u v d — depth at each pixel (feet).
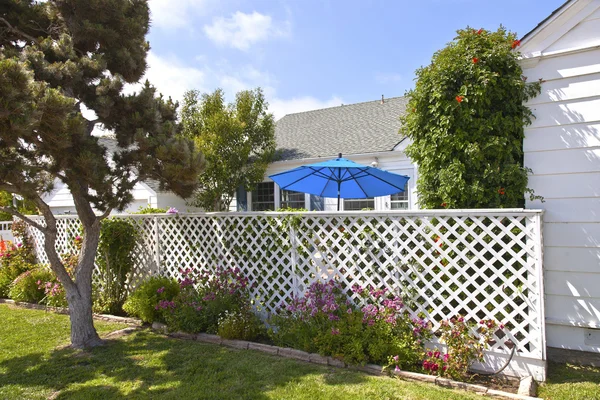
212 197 35.12
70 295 14.90
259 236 16.16
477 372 11.91
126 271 20.61
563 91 13.85
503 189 13.75
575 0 13.38
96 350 14.35
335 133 39.88
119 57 15.38
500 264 12.32
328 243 14.70
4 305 22.04
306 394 10.43
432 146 14.64
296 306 14.21
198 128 36.99
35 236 25.72
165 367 12.63
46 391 11.06
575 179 13.64
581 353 13.41
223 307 15.80
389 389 10.68
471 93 13.73
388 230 13.34
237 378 11.61
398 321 12.73
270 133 37.11
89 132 15.52
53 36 15.25
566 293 13.70
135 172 15.61
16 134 10.73
